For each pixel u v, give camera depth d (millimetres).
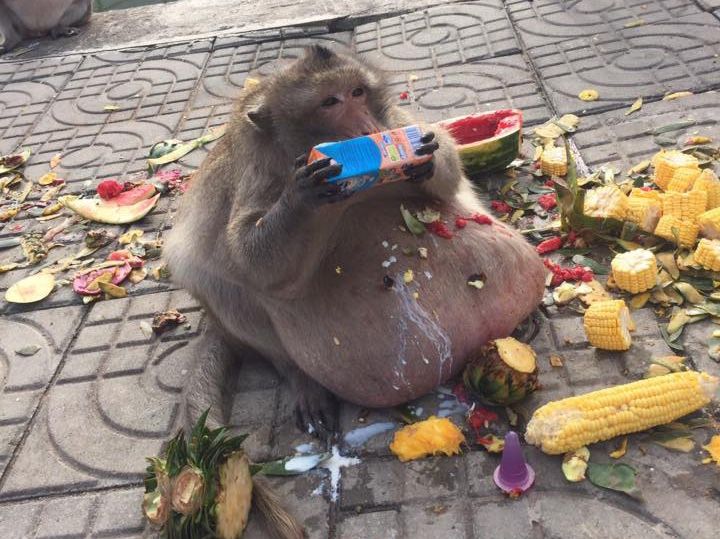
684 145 964
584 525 565
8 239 1122
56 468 724
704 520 550
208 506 571
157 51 1671
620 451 607
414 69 1352
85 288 961
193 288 732
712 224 768
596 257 827
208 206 691
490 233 685
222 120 1335
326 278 646
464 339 662
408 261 651
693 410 615
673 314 727
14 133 1446
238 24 1720
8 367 869
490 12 1477
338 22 1611
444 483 622
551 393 678
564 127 1062
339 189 540
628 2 1371
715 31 1201
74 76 1640
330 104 611
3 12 1818
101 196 1143
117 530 650
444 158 668
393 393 669
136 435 743
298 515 623
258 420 727
